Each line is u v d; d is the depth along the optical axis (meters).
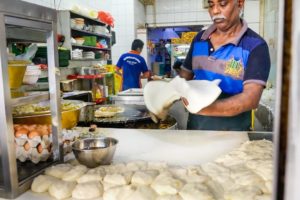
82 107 1.94
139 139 1.73
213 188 1.03
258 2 6.70
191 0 7.33
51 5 4.16
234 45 1.87
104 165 1.25
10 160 0.98
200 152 1.48
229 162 1.26
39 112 1.47
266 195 0.96
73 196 1.00
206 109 1.38
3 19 0.92
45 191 1.05
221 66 1.94
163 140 1.71
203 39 2.06
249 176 1.06
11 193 1.00
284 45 0.30
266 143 1.50
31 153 1.22
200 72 2.07
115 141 1.37
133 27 6.71
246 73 1.73
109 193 0.99
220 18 1.82
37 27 1.10
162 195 0.98
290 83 0.30
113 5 6.73
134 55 4.58
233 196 0.94
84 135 1.74
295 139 0.30
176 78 1.25
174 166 1.27
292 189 0.31
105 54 5.72
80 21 4.53
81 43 4.60
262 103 3.17
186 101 1.14
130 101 3.20
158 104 1.22
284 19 0.30
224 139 1.71
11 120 0.98
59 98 1.27
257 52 1.75
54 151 1.28
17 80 1.12
